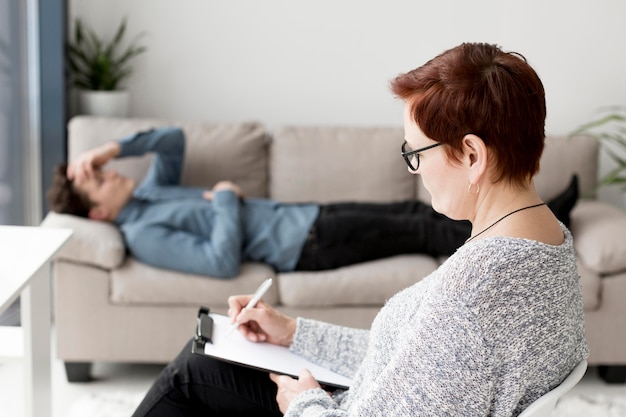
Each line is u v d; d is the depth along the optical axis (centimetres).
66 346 296
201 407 180
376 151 347
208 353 176
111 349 297
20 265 179
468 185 134
